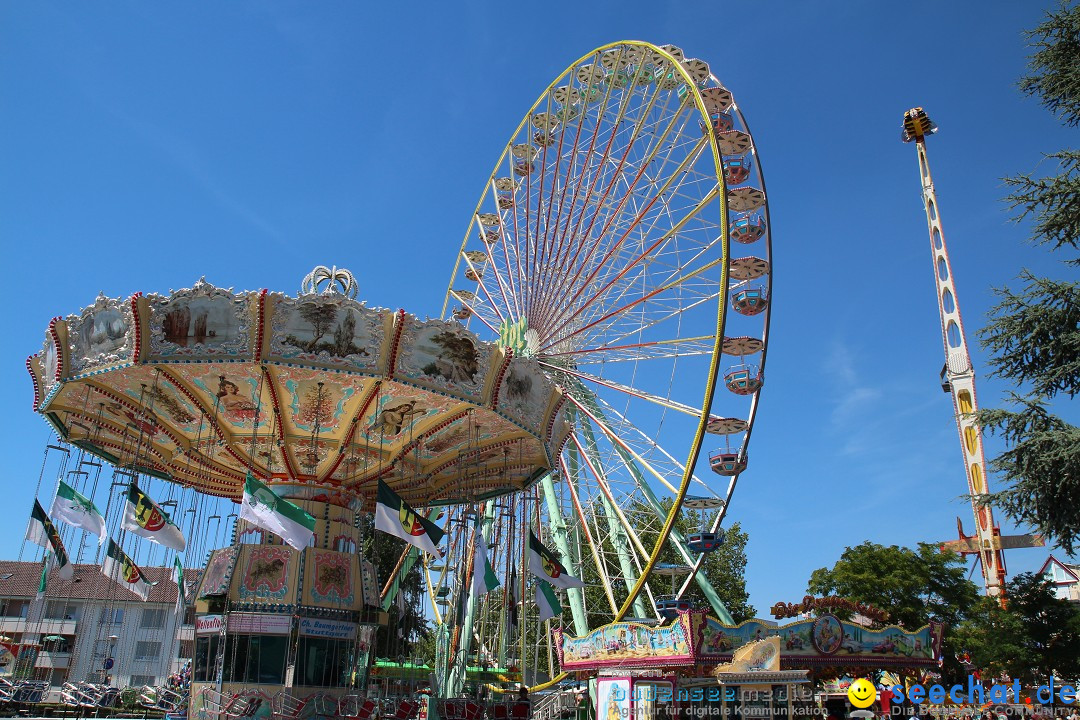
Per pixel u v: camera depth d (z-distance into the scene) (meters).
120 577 26.80
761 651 24.47
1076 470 22.50
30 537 27.06
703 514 38.72
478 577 29.05
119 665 53.75
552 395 29.48
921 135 70.62
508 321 45.84
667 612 33.06
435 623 45.59
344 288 30.20
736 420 38.16
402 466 32.03
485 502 39.41
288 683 27.05
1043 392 24.72
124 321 23.72
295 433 29.33
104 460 33.00
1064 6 24.77
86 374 24.78
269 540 28.89
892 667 26.81
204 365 24.88
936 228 67.94
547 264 44.19
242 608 27.92
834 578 45.94
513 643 48.62
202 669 28.12
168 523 27.08
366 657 32.06
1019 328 24.72
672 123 41.00
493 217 52.75
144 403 27.91
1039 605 38.22
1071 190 23.56
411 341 25.09
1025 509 24.23
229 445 29.84
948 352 64.56
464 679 37.09
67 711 33.69
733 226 41.84
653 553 34.03
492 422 29.42
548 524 43.75
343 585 29.48
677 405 36.72
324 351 24.52
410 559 39.78
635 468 40.59
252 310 23.86
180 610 27.66
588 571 54.38
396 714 28.02
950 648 39.72
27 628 53.62
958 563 46.75
